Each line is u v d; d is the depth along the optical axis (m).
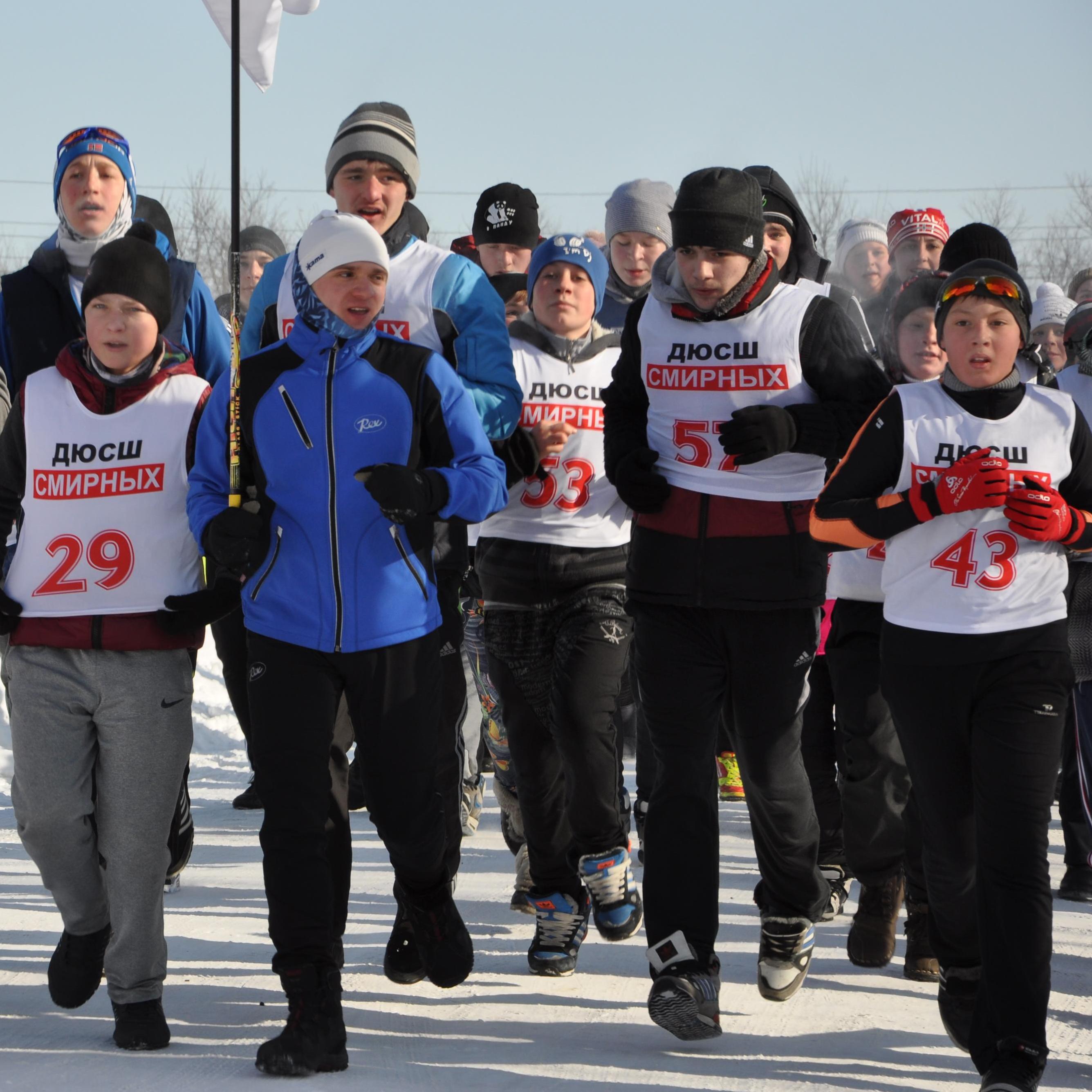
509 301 15.27
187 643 9.00
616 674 10.60
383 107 10.99
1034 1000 7.82
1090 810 10.17
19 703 8.93
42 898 13.38
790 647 9.44
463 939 9.50
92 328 9.09
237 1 9.59
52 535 8.98
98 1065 8.45
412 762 8.95
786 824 9.59
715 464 9.45
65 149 11.35
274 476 8.89
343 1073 8.35
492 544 11.01
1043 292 18.25
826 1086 8.27
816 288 10.30
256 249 20.81
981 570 8.30
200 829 17.33
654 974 8.98
